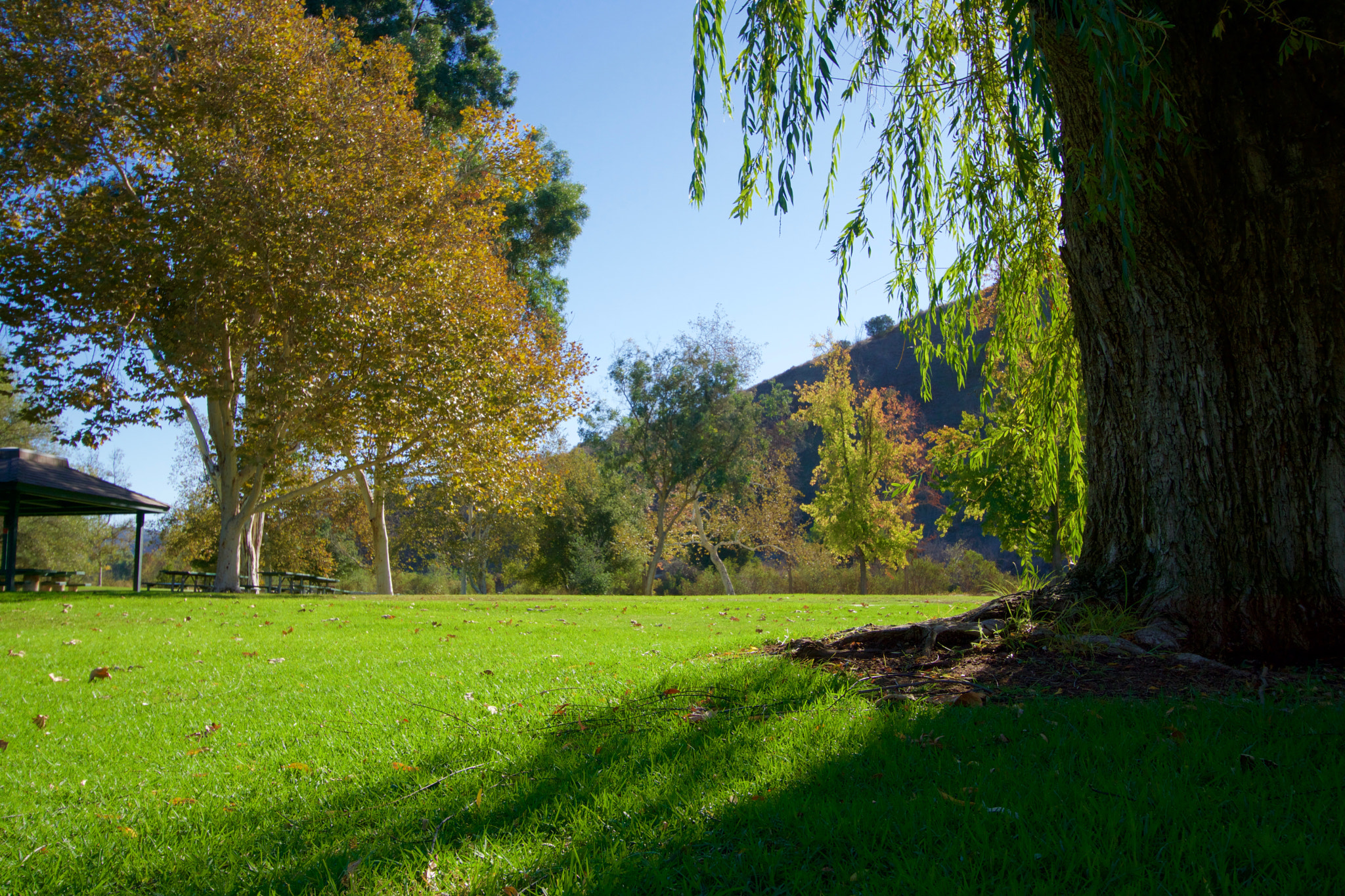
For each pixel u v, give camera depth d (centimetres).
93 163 1858
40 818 352
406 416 1828
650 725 434
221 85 1820
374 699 584
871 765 341
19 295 1747
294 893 261
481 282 2067
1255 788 288
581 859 265
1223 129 462
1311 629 459
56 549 4131
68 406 1758
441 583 5206
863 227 619
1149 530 517
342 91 1981
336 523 3916
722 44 581
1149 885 225
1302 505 466
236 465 2094
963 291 703
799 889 238
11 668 769
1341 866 226
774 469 4525
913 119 607
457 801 336
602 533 4472
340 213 1795
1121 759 323
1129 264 489
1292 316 465
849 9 627
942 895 225
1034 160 577
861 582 3869
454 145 2491
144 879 288
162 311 1850
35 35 1773
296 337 1825
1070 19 390
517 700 543
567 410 2259
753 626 1126
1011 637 521
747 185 621
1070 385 729
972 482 2098
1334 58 438
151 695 635
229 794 374
